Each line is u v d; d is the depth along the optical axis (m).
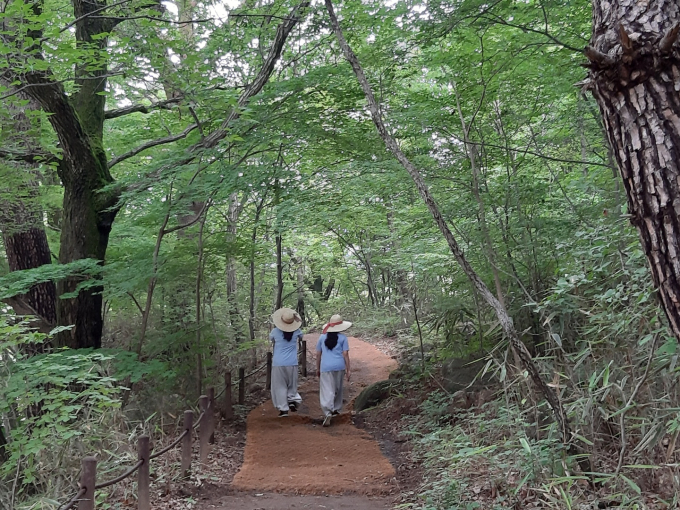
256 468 6.29
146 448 4.71
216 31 8.17
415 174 4.43
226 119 7.73
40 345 8.29
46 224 12.18
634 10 2.21
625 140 2.18
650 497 3.84
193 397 8.89
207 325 9.05
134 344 9.92
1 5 5.49
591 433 4.43
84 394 5.34
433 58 6.71
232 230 11.00
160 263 8.46
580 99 6.74
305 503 5.14
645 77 2.10
